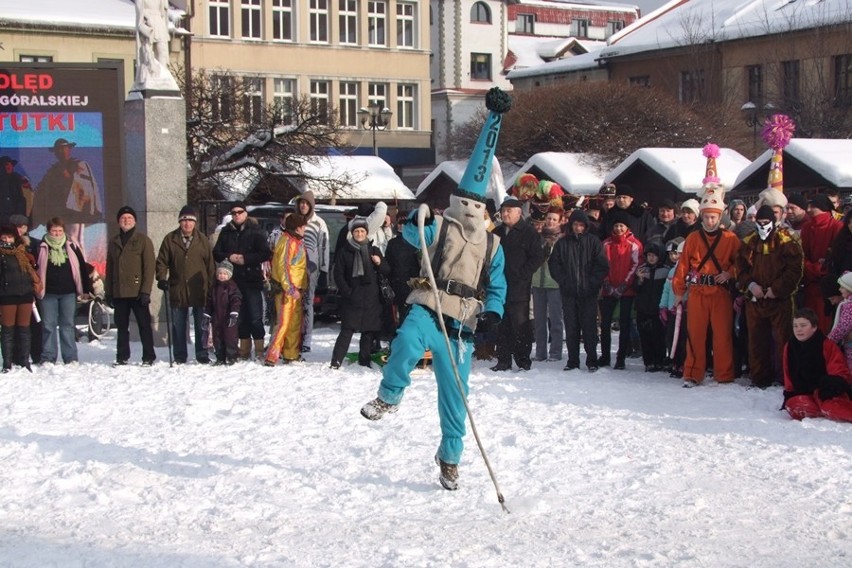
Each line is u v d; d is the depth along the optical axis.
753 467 7.84
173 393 10.73
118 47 35.22
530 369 12.60
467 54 64.62
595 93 37.69
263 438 8.70
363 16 50.38
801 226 11.99
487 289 7.46
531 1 73.81
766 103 43.88
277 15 48.72
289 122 28.17
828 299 10.81
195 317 13.17
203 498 6.91
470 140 48.22
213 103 26.98
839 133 41.69
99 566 5.47
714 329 11.58
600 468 7.80
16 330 12.58
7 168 16.14
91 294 14.15
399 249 12.73
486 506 6.82
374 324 12.63
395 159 51.22
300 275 12.88
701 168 22.92
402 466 7.81
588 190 28.89
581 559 5.64
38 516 6.54
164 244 12.98
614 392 10.99
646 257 12.55
